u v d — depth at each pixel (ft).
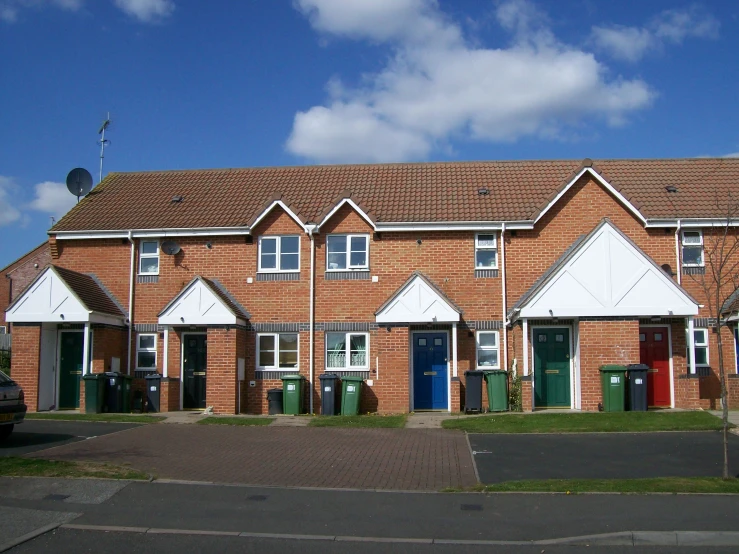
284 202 77.46
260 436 58.03
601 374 68.08
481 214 76.38
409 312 72.69
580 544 31.42
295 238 77.97
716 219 74.23
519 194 80.33
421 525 34.01
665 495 38.32
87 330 74.13
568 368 72.74
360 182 85.81
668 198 78.02
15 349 74.95
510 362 74.59
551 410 70.33
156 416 68.59
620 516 34.68
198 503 37.73
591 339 68.74
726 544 31.48
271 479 43.21
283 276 77.36
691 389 69.31
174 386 75.72
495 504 37.32
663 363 72.59
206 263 78.69
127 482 41.52
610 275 69.05
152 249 80.07
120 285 79.71
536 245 76.23
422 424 63.41
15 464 44.80
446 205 78.54
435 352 75.05
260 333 77.00
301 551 30.50
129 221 80.79
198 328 77.51
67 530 33.17
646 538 31.60
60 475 42.57
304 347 76.33
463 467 46.24
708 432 57.67
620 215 76.18
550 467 45.78
